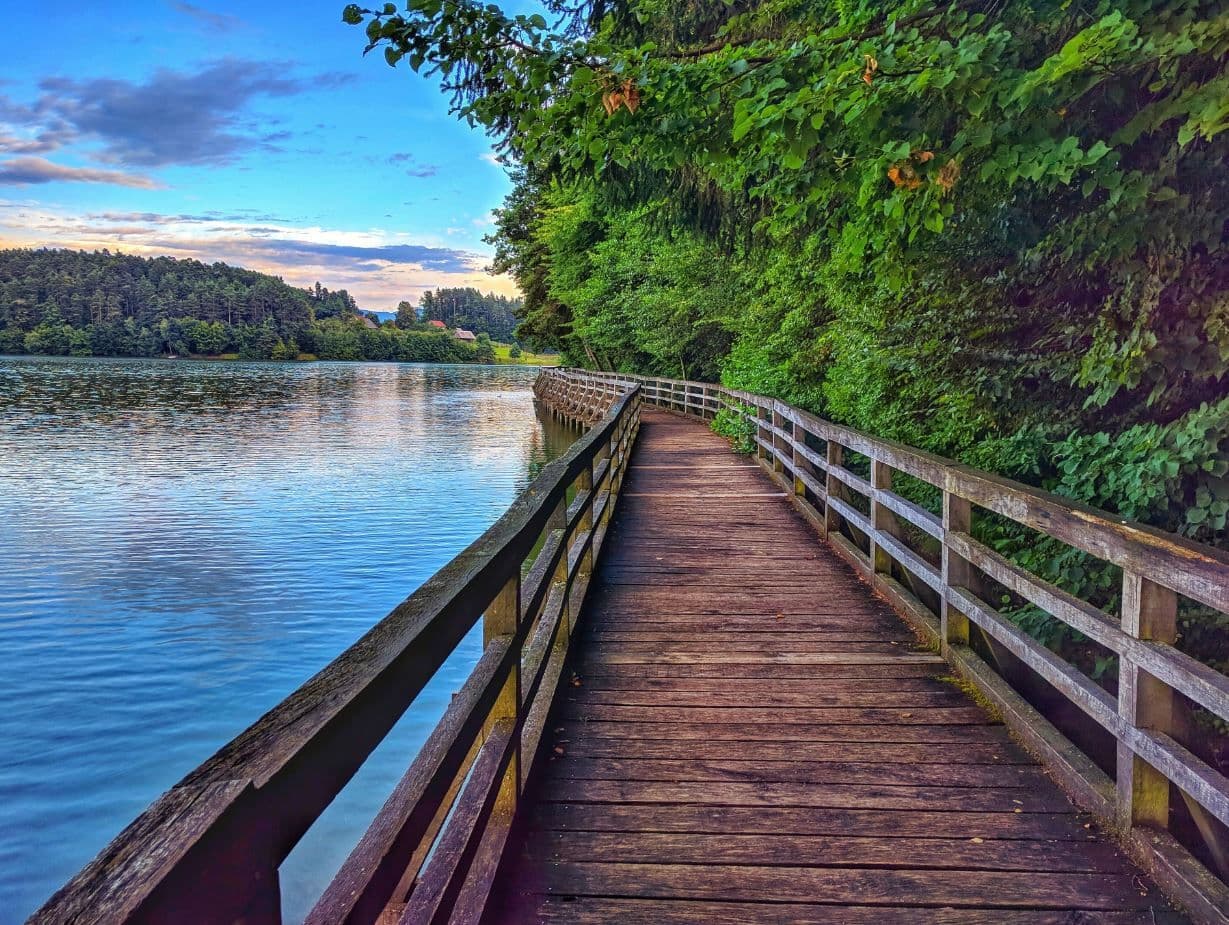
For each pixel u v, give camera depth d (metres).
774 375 12.05
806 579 5.52
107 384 56.94
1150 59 2.95
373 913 1.21
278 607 9.08
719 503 8.48
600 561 6.00
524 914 2.12
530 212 33.16
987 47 3.12
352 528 13.00
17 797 5.39
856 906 2.15
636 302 22.30
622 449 9.64
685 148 3.79
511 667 2.47
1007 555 4.84
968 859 2.35
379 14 3.51
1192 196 3.37
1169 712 2.33
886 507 5.07
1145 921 2.08
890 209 3.57
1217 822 2.18
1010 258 4.91
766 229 7.06
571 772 2.89
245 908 0.81
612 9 5.85
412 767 1.61
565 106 3.66
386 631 1.42
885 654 4.07
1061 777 2.77
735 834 2.49
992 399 5.16
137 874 0.67
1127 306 3.76
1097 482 3.98
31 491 16.36
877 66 3.10
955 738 3.14
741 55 3.64
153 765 5.82
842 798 2.70
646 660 4.01
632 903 2.16
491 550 2.18
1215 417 3.21
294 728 0.99
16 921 4.24
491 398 47.66
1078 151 3.07
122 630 8.33
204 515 14.02
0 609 8.96
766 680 3.75
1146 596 2.29
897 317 6.18
